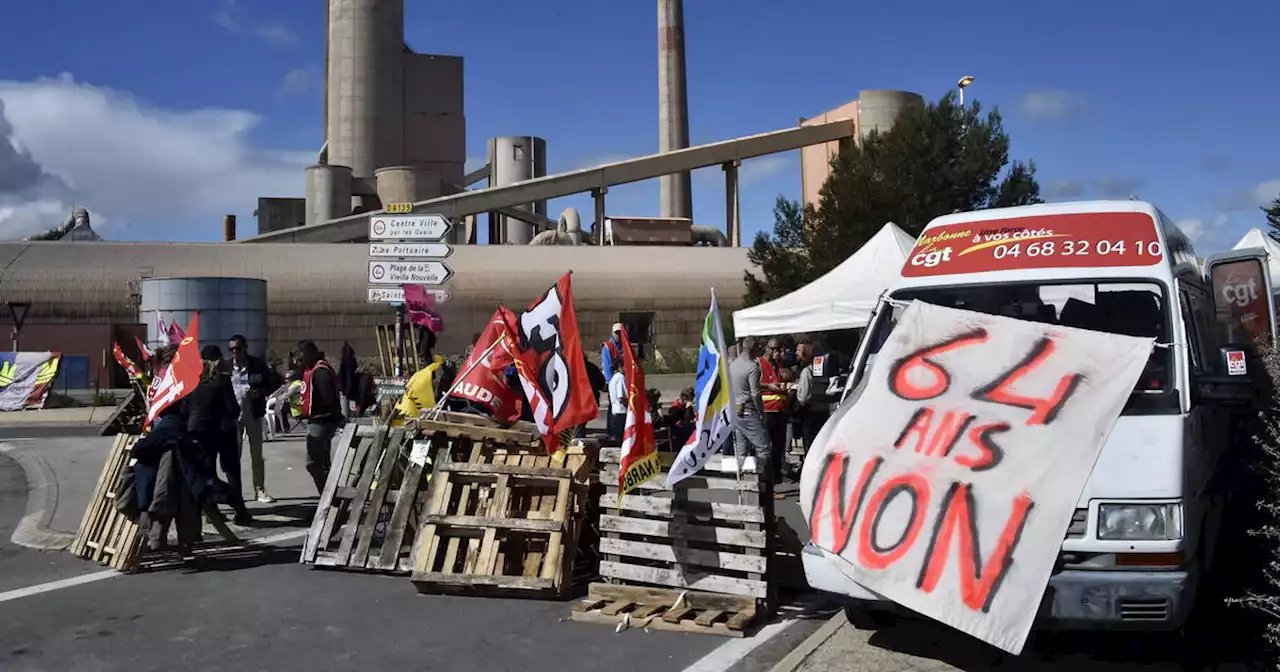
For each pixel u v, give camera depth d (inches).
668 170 2071.9
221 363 350.9
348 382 585.9
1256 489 237.9
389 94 2596.0
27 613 259.1
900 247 520.7
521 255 1644.9
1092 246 243.3
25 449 654.5
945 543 194.1
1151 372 212.5
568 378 287.4
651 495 260.8
